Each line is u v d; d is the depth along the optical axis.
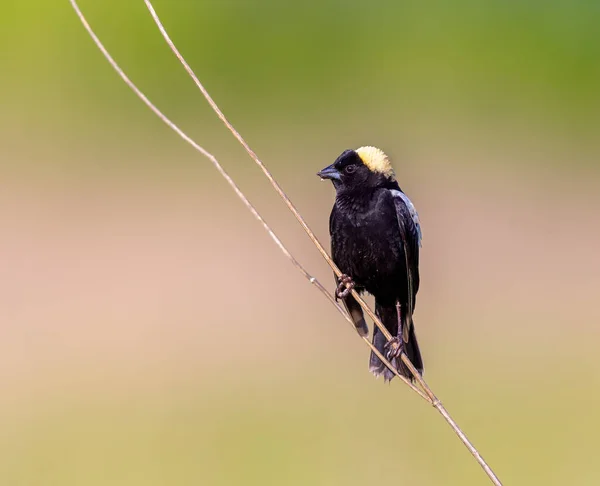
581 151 21.06
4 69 22.91
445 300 13.30
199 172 19.39
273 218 16.52
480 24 25.30
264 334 12.14
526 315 12.66
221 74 24.20
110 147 20.83
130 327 12.31
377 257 6.74
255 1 24.94
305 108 23.23
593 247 15.55
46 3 23.27
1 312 12.86
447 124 21.97
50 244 15.62
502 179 19.02
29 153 20.27
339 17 25.33
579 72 24.28
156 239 15.81
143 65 23.67
